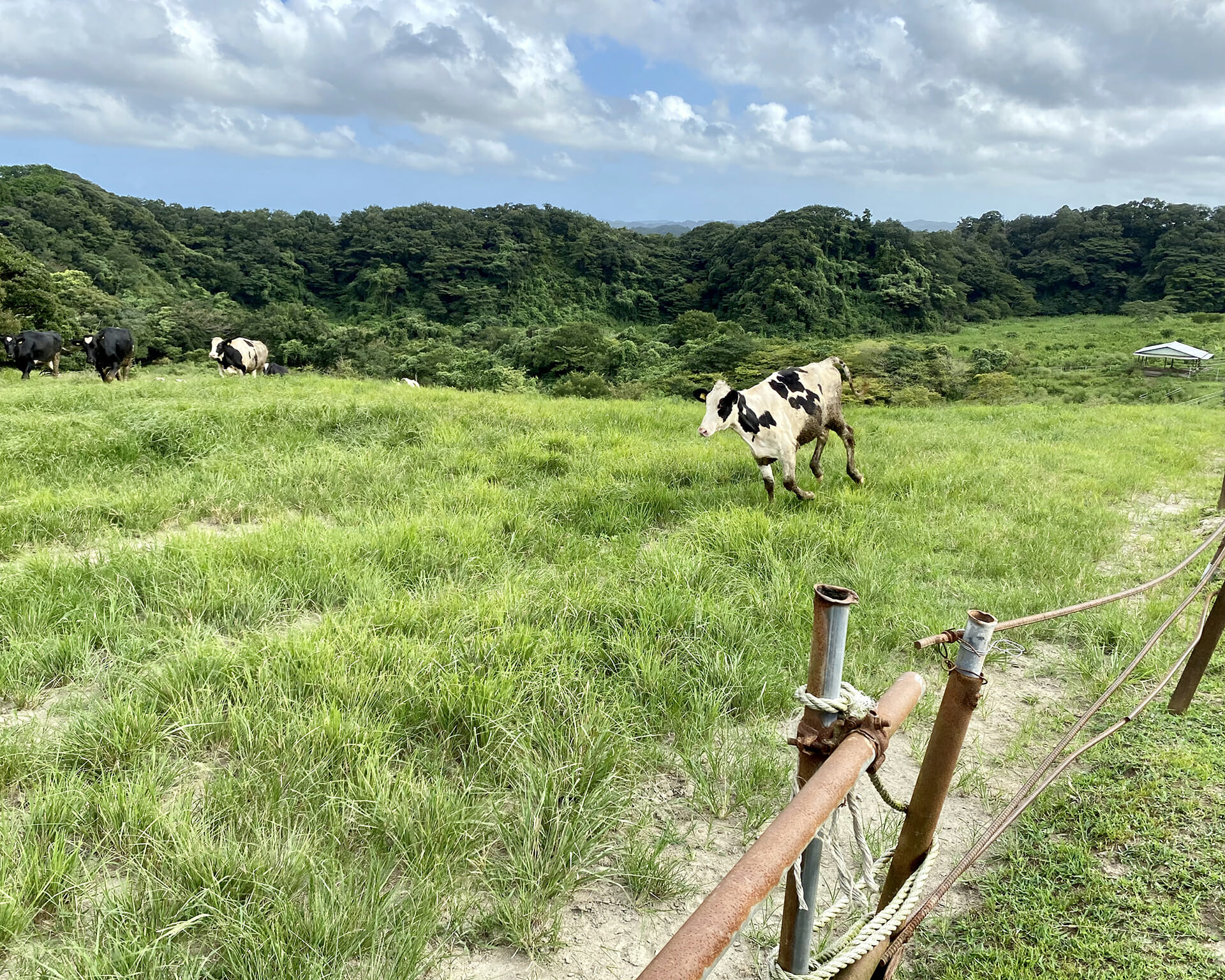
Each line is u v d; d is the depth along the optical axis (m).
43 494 6.22
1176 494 8.38
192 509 6.49
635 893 2.59
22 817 2.70
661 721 3.52
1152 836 2.74
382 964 2.16
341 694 3.41
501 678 3.47
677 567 4.95
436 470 7.79
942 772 1.49
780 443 6.85
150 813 2.66
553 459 8.38
